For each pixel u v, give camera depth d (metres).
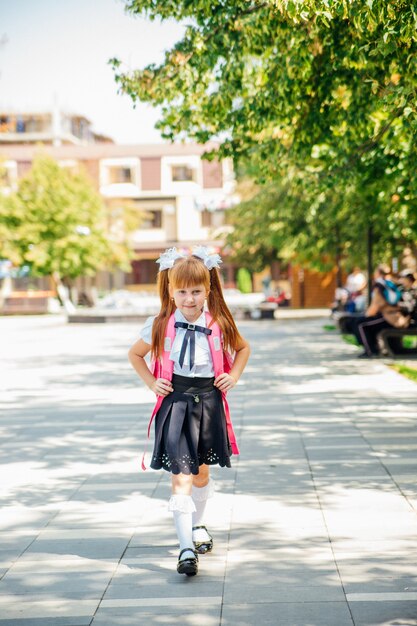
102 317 35.69
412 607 3.73
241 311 34.88
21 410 10.36
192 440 4.30
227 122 10.60
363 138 10.70
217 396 4.41
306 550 4.59
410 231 16.88
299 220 25.91
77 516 5.43
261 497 5.78
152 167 64.44
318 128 10.35
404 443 7.54
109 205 52.78
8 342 24.45
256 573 4.24
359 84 9.70
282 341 21.61
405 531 4.89
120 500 5.83
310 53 9.41
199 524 4.66
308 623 3.58
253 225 33.94
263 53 9.97
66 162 64.38
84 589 4.08
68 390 12.36
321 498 5.71
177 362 4.35
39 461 7.23
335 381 12.43
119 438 8.26
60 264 48.72
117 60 10.43
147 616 3.71
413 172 10.33
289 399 10.63
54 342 24.12
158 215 64.88
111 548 4.73
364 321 15.97
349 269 27.98
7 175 55.66
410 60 7.71
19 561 4.53
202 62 9.73
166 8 9.44
